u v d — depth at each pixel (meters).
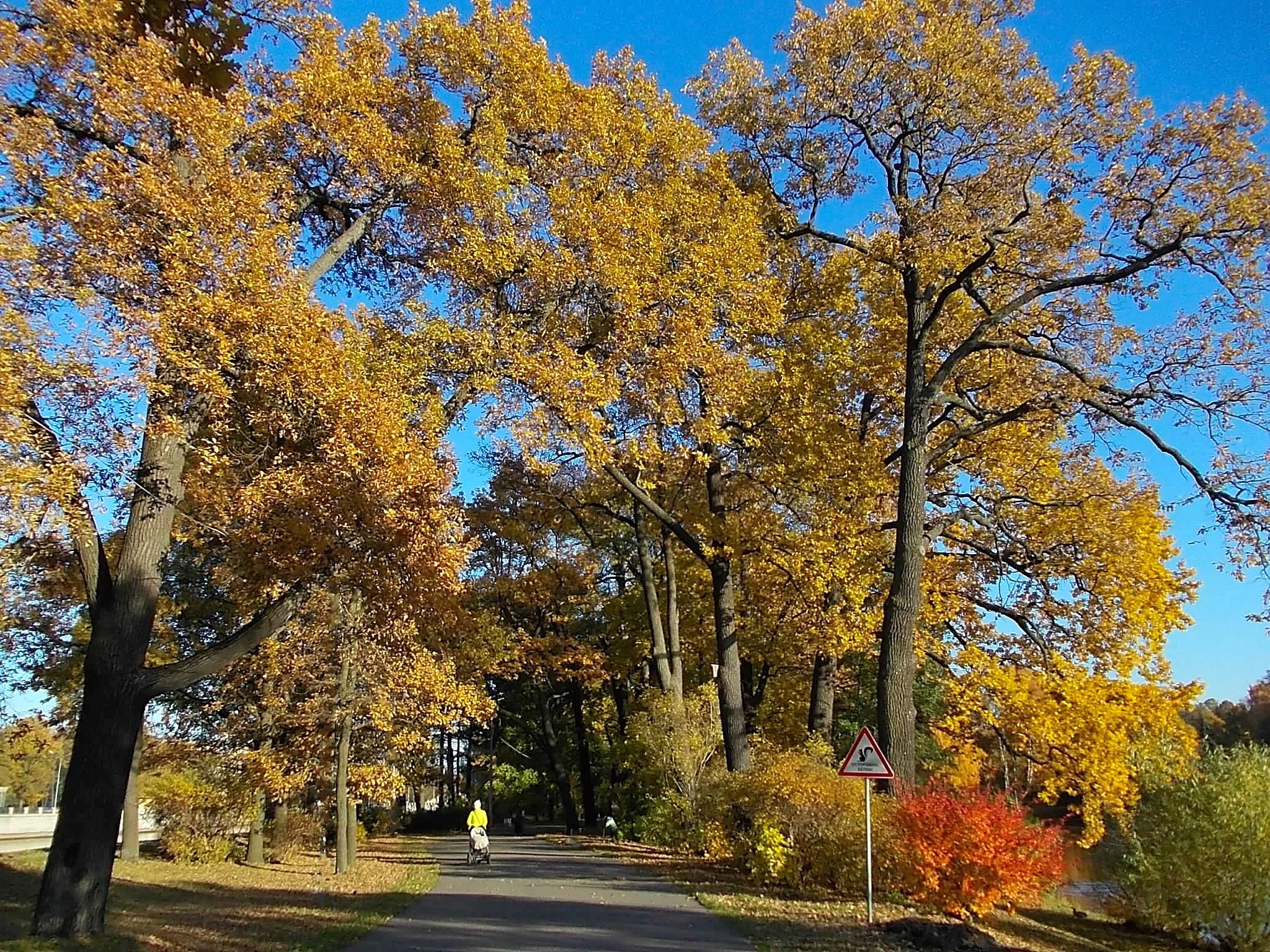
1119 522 21.86
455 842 37.62
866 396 23.80
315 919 12.76
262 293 10.03
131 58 9.09
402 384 13.82
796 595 21.78
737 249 18.05
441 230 14.60
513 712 52.50
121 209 9.47
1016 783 21.77
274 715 21.08
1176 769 18.91
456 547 11.80
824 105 19.36
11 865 19.94
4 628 16.31
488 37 14.98
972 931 11.73
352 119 13.02
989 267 18.30
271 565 11.25
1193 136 15.94
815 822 16.47
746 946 10.60
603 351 17.16
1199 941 17.89
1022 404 19.97
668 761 26.48
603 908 14.01
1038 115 17.25
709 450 21.95
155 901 14.70
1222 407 16.88
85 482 8.77
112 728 10.27
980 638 23.77
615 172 17.50
